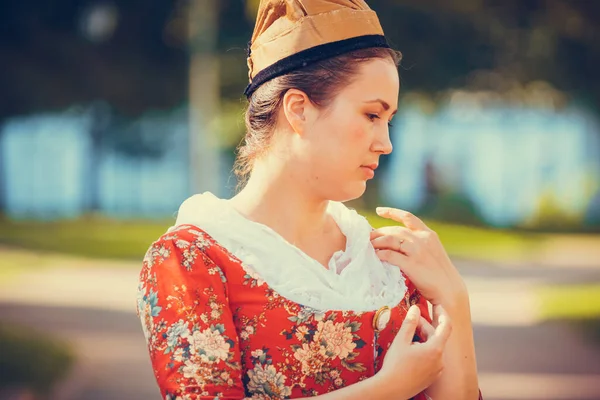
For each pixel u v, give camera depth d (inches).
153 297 110.9
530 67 1103.6
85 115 1833.2
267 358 111.0
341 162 113.6
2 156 1895.9
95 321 597.6
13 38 1393.9
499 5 1029.8
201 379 106.6
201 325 108.9
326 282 114.1
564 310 650.2
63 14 1408.7
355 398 108.7
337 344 112.3
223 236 113.6
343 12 113.7
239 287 111.6
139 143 1998.0
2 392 393.7
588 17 938.7
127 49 1481.3
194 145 1373.0
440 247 124.9
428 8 1090.1
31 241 1131.9
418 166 1609.3
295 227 117.3
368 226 124.3
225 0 1350.9
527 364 470.9
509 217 1635.1
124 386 420.8
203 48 1355.8
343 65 112.6
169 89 1539.1
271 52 114.8
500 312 663.8
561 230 1503.4
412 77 1197.1
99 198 2032.5
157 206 2113.7
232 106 1526.8
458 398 121.1
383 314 113.8
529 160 1857.8
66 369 438.9
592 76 1047.6
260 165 118.2
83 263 940.0
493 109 1459.2
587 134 1711.4
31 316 611.8
